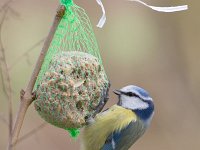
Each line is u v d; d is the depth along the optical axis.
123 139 8.99
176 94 15.98
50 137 13.77
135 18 16.84
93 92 7.96
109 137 8.88
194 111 15.68
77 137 8.96
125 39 16.52
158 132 15.38
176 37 16.95
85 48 8.36
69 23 8.06
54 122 7.86
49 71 7.69
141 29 16.78
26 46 13.53
